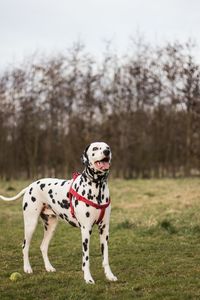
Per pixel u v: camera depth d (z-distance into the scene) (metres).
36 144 31.84
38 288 7.45
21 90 32.22
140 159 31.28
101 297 6.98
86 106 31.28
